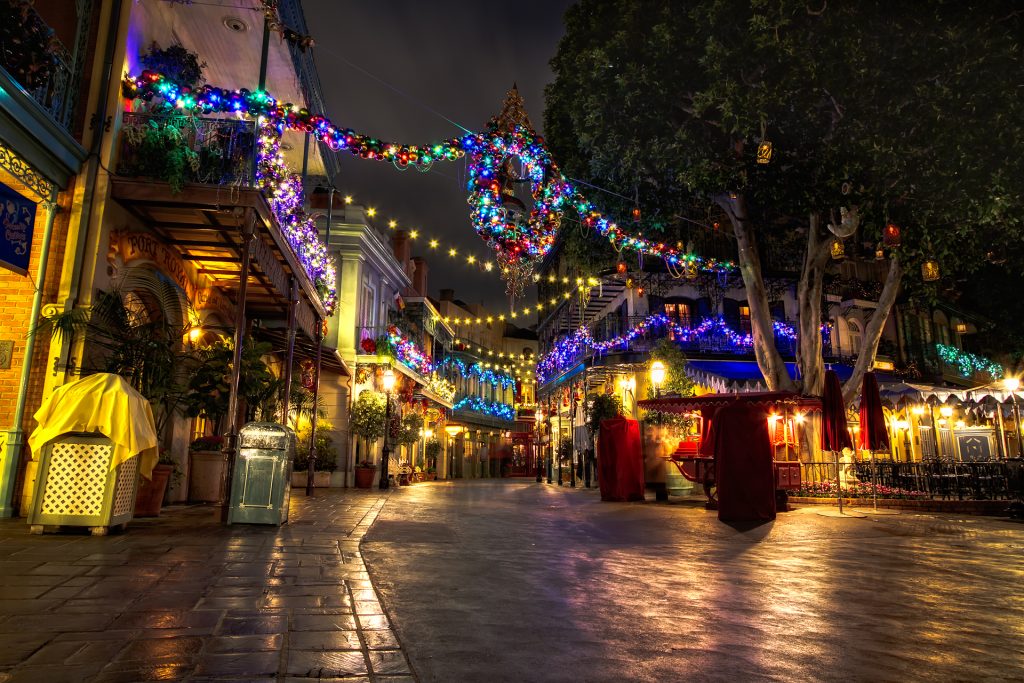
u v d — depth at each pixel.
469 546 6.99
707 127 14.25
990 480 13.58
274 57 13.02
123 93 9.31
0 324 8.50
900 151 11.95
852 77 11.65
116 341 9.08
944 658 3.23
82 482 6.73
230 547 6.15
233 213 9.40
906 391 17.66
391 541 7.07
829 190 13.39
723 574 5.69
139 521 8.09
